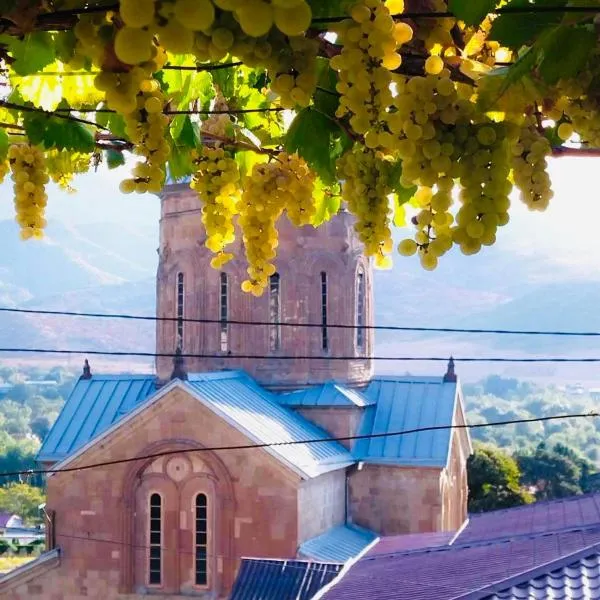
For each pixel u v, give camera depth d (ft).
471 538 59.77
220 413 70.23
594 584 31.53
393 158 7.59
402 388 88.63
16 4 5.68
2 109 11.39
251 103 12.18
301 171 10.23
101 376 94.68
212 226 10.57
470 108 5.91
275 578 56.65
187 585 70.79
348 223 85.92
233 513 70.13
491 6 5.77
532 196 5.96
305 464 70.74
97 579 72.38
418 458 79.92
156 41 4.95
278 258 83.61
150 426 72.08
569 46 5.79
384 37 5.84
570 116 6.23
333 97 9.07
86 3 5.63
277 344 83.51
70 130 10.57
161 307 86.94
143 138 6.72
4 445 323.16
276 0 3.95
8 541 220.23
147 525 72.08
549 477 191.52
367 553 60.85
